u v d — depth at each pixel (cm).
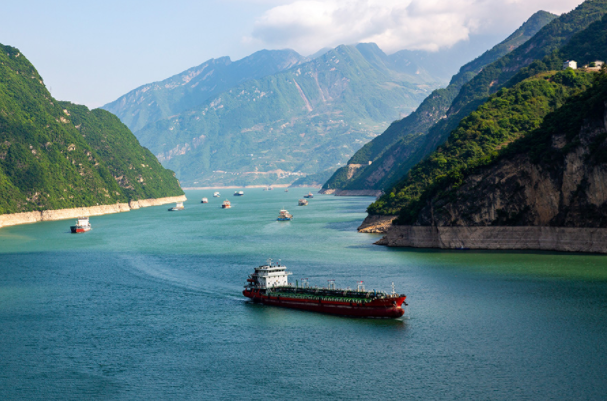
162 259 19512
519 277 14812
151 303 13600
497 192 19738
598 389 8412
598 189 17738
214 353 10225
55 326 11812
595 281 14112
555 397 8244
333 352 10131
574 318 11275
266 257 19425
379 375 9125
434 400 8281
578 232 18212
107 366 9731
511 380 8775
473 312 11938
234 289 14938
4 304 13562
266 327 11656
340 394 8544
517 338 10356
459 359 9588
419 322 11469
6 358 10112
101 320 12212
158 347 10556
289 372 9350
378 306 11912
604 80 19562
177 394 8675
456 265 16738
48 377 9319
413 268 16488
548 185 18888
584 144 18162
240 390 8756
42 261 19425
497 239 19575
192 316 12500
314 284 14662
